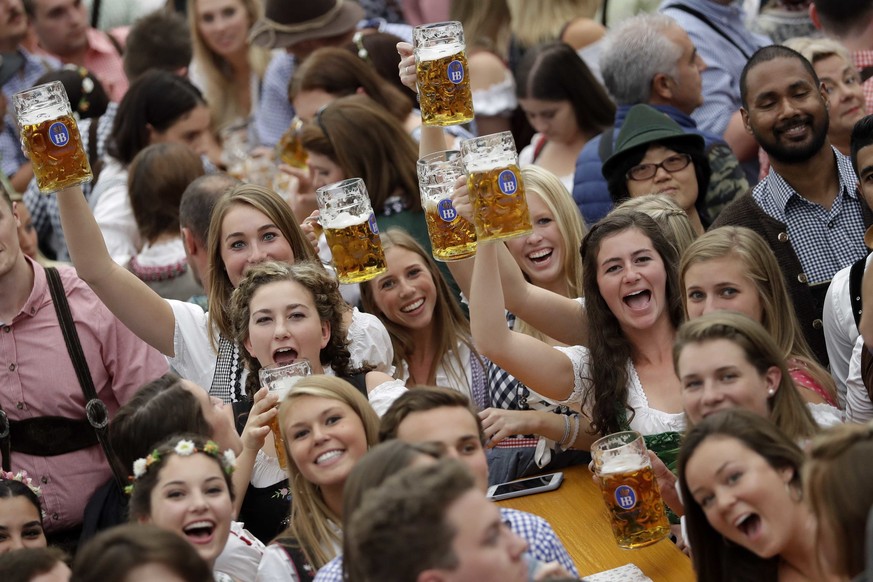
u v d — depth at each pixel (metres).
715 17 22.83
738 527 10.29
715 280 13.56
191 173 20.25
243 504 13.91
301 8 25.16
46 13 28.30
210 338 15.57
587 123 21.42
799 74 16.17
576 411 14.98
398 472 8.96
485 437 14.52
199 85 28.23
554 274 17.11
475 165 12.38
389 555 8.32
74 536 15.57
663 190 17.61
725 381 11.73
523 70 21.56
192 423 13.16
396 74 22.86
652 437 14.07
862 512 8.91
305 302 14.34
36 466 15.30
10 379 15.37
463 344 17.14
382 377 14.80
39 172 13.66
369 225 13.81
